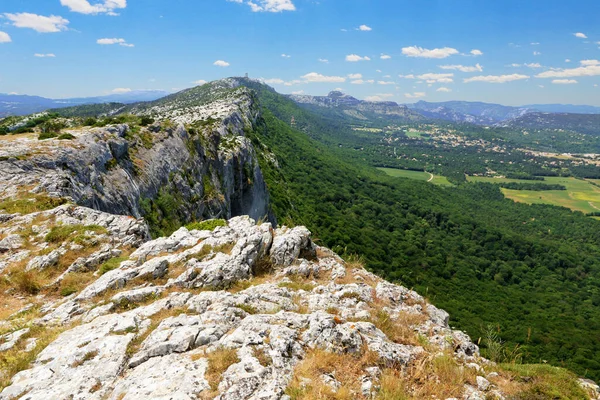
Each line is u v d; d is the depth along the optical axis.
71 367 8.34
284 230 17.86
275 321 9.72
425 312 13.12
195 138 54.56
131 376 7.80
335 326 9.12
